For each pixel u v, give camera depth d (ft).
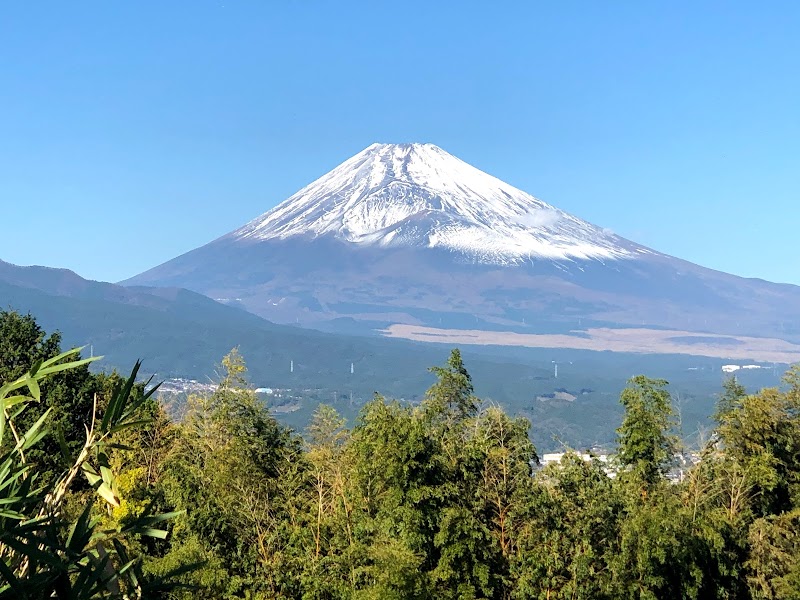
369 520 95.20
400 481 91.91
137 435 128.88
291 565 92.73
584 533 96.07
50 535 27.02
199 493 99.50
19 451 27.45
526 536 95.86
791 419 123.13
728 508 113.60
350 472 105.91
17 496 26.66
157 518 29.09
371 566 86.53
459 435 115.03
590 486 106.01
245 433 123.44
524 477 101.40
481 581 89.56
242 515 98.37
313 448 135.33
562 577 93.35
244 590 91.15
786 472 118.11
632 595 91.86
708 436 123.85
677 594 93.56
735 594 100.63
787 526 109.09
